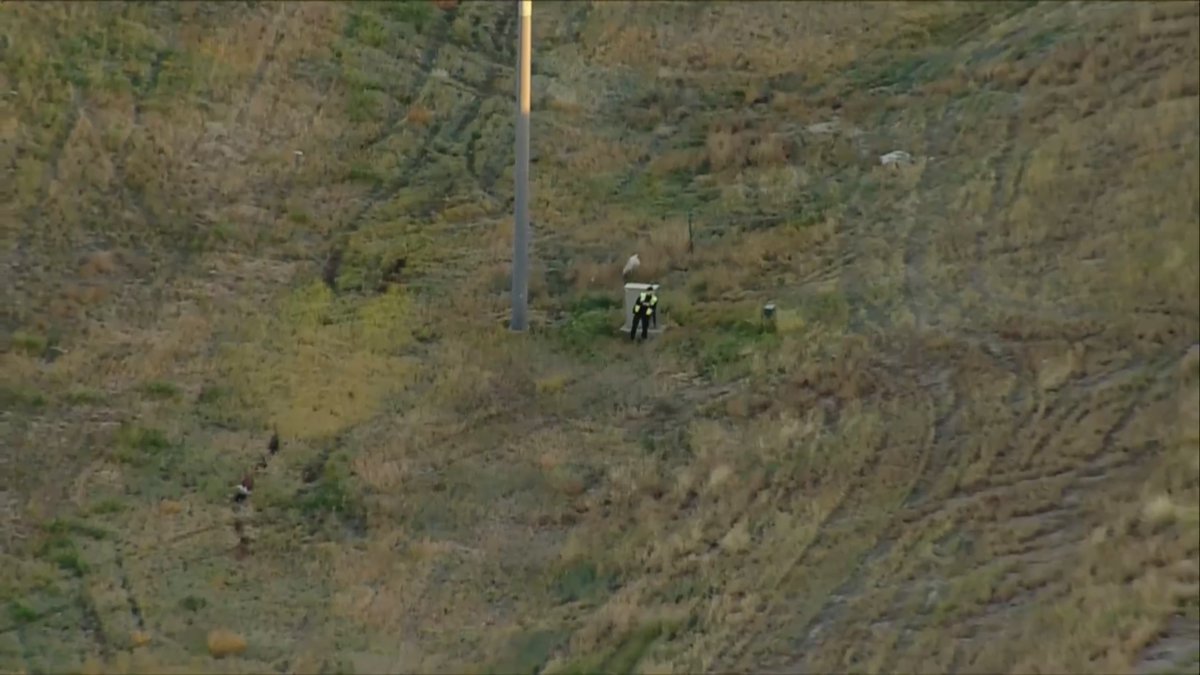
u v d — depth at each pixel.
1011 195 119.38
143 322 110.00
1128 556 65.69
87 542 80.88
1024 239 111.00
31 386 98.25
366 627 71.88
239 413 96.56
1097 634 59.69
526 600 73.88
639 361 103.88
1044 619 62.38
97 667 67.81
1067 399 84.81
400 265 123.06
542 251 125.75
